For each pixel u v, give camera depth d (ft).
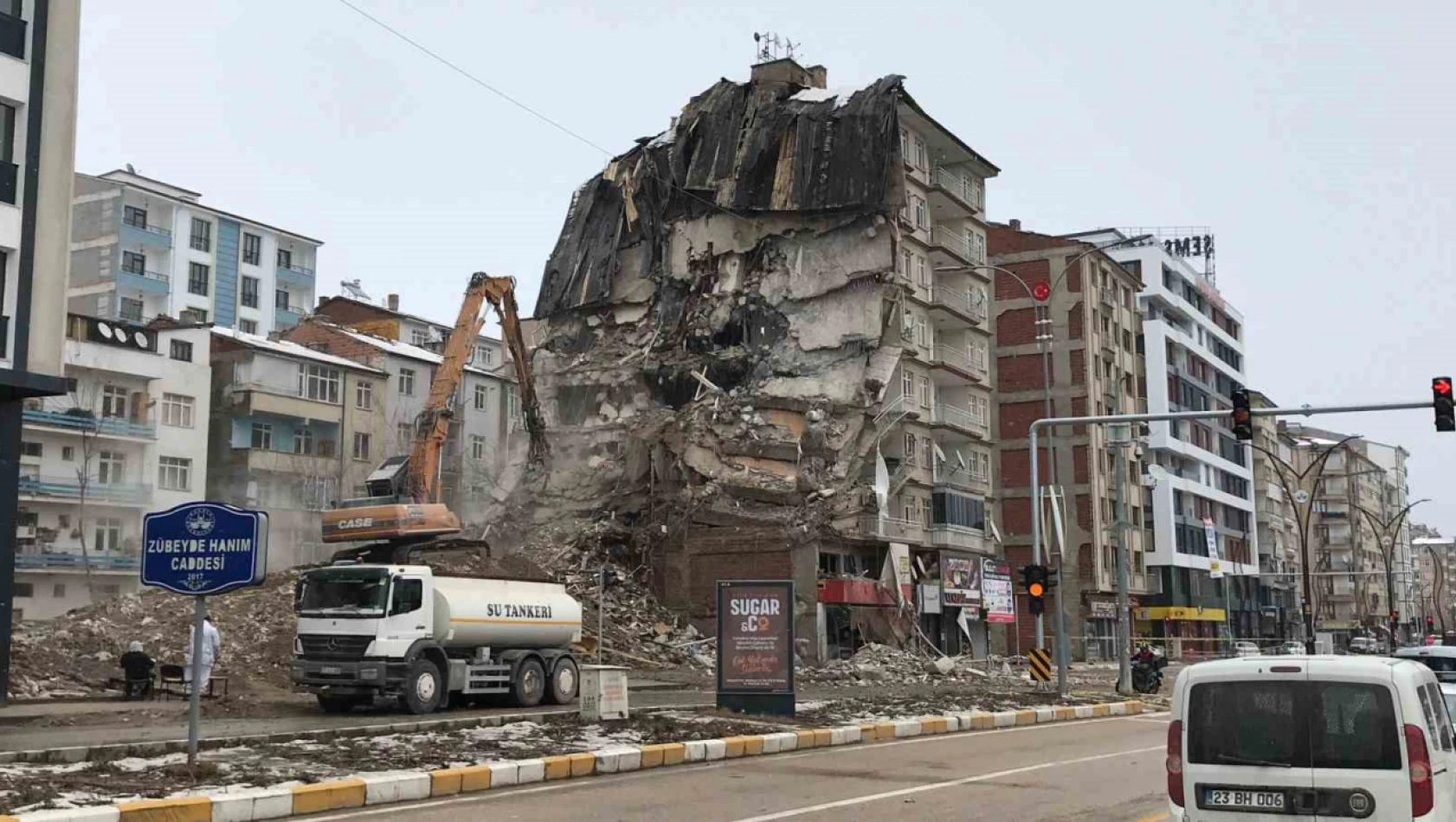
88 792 39.17
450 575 82.74
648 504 177.88
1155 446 283.38
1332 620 434.71
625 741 59.31
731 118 195.52
